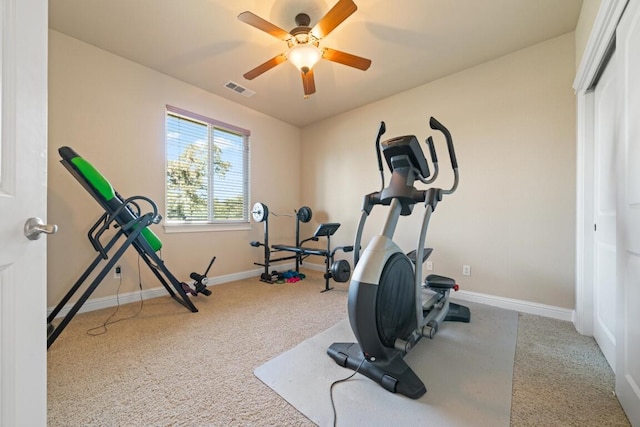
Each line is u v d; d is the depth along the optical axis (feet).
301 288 11.03
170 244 10.26
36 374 2.33
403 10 6.88
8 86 2.10
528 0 6.56
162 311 8.34
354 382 4.85
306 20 7.06
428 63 9.16
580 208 6.87
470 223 9.33
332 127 13.92
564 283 7.71
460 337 6.60
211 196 11.72
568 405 4.26
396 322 5.21
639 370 3.67
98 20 7.30
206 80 10.42
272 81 10.47
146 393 4.50
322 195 14.38
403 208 6.29
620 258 4.17
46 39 2.43
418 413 4.09
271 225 14.05
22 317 2.21
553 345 6.19
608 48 5.13
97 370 5.15
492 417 4.00
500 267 8.74
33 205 2.30
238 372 5.13
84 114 8.24
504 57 8.73
